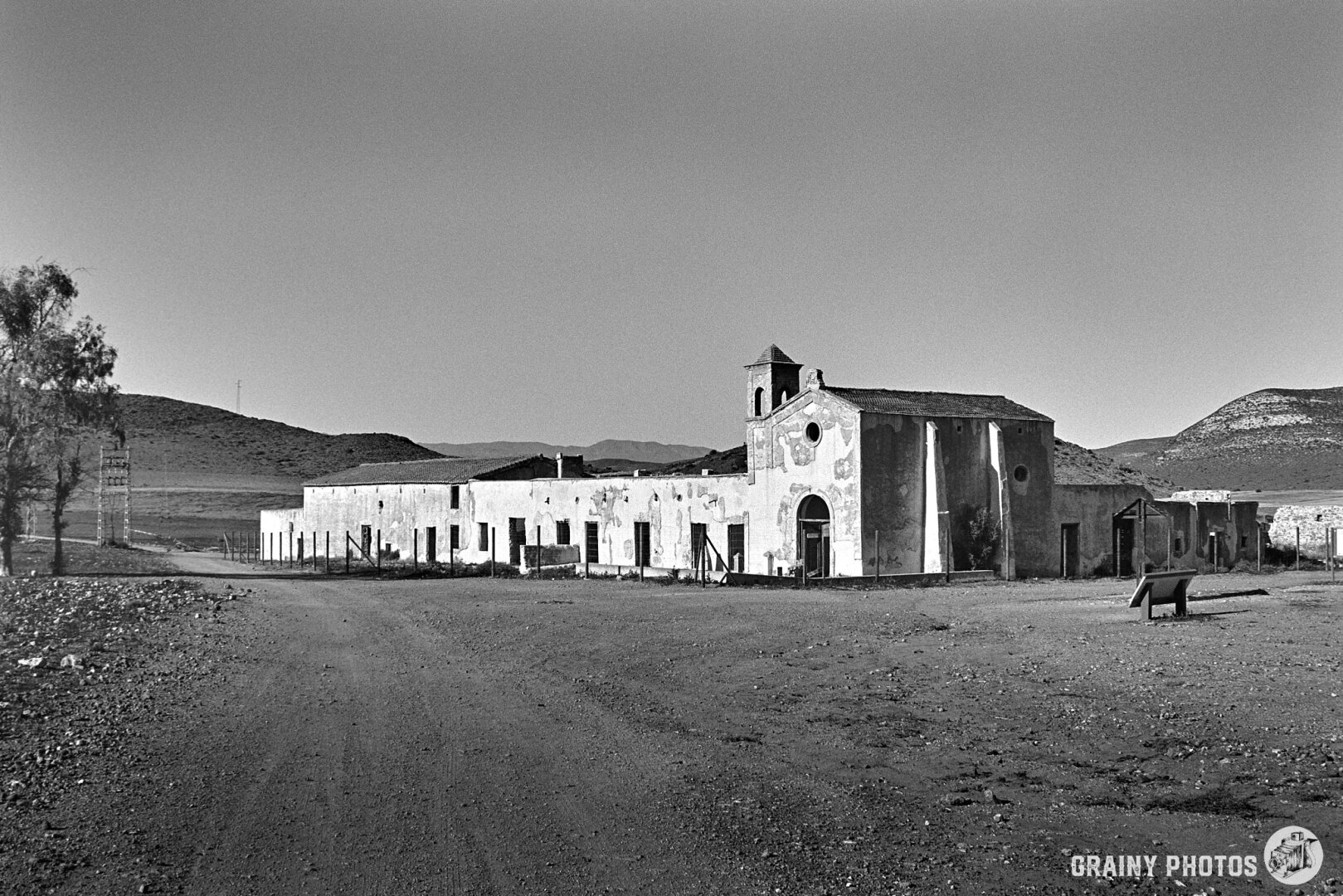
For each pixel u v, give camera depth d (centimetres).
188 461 15838
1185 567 4691
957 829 1134
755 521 4278
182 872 1001
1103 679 1741
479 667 1998
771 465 4216
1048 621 2373
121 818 1141
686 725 1546
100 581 4253
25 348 4947
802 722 1561
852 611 2659
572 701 1697
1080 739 1430
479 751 1402
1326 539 5422
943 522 3906
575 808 1185
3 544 4884
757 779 1295
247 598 3475
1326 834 1091
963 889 988
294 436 18512
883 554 3872
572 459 6178
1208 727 1445
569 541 5197
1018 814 1173
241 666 2033
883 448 3894
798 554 4081
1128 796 1220
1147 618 2333
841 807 1198
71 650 2216
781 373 4316
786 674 1897
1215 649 1958
